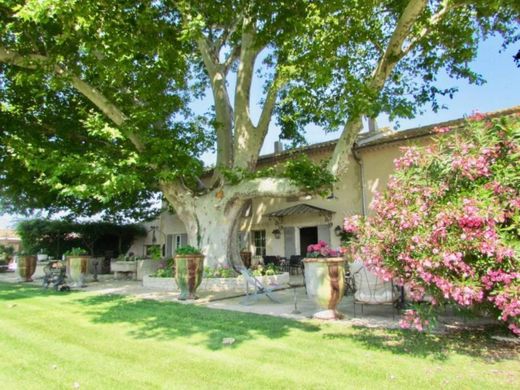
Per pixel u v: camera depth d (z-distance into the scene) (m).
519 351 4.95
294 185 11.82
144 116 11.35
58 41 9.59
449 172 5.20
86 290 12.78
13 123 12.91
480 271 4.68
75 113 14.09
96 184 10.48
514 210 4.72
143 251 28.34
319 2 10.09
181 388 3.82
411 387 3.77
